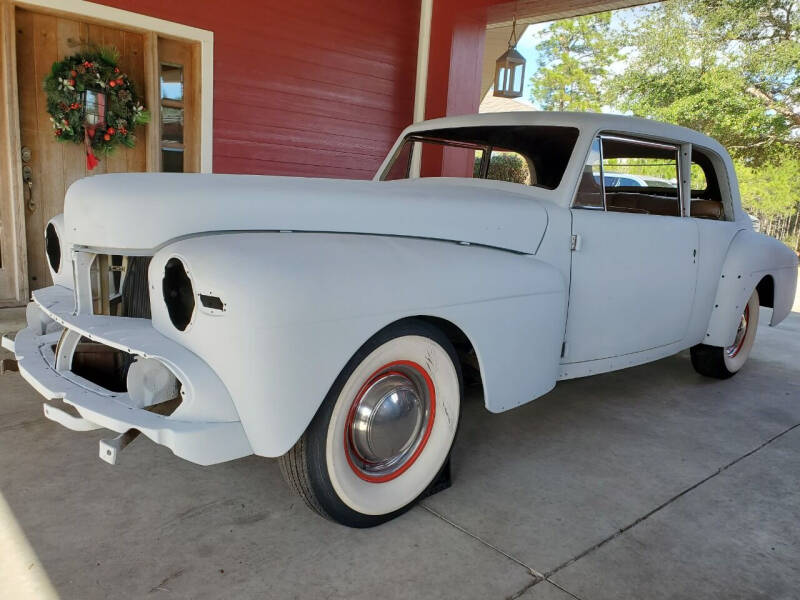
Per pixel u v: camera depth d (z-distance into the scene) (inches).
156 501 84.0
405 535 79.4
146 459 96.1
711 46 814.5
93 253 77.7
